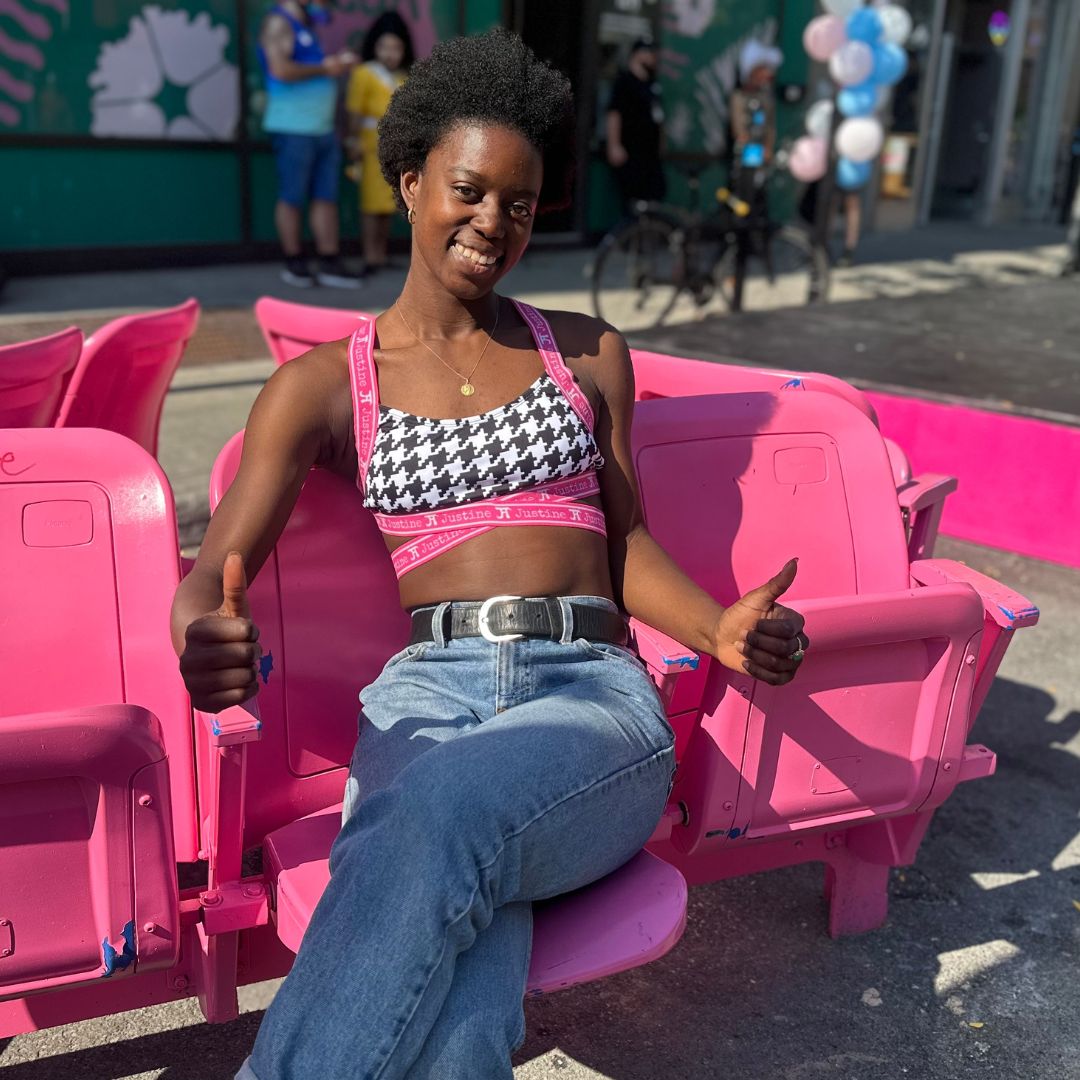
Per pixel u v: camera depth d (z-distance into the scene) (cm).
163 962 155
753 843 201
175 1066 198
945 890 254
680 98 1223
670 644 183
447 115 177
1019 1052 207
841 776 196
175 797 186
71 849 145
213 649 148
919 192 1588
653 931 159
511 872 148
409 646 183
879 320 676
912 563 229
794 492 224
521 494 182
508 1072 144
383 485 180
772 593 165
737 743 184
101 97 834
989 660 209
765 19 1277
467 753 153
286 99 811
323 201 847
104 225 859
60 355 232
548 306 834
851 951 233
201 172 901
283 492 177
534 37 1117
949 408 451
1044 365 558
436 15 1005
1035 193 1764
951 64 1694
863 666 190
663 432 215
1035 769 305
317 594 192
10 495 182
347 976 140
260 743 188
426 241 182
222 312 732
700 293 814
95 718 138
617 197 1166
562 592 181
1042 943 238
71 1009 172
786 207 1316
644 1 1152
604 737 162
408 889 142
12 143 798
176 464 467
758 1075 199
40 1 791
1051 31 1688
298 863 172
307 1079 138
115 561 186
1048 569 429
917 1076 200
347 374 185
